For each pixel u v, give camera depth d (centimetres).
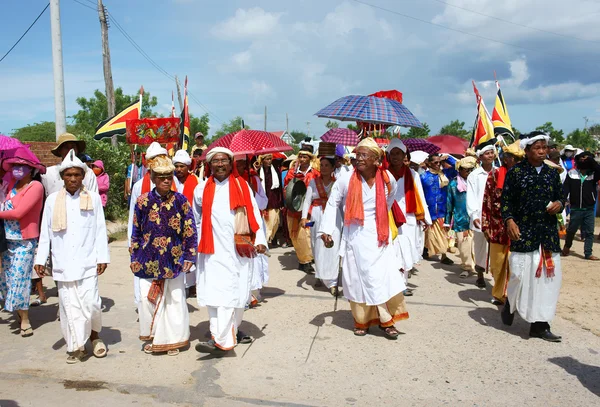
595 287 763
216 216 470
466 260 802
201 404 386
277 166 1109
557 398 397
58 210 456
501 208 535
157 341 477
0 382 425
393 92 686
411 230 663
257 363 464
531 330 532
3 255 547
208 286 471
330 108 590
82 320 462
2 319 602
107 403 387
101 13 1698
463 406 385
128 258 933
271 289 734
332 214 543
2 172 557
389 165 644
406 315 534
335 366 457
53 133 3075
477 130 995
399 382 425
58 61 1117
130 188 1045
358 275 519
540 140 506
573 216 1017
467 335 538
